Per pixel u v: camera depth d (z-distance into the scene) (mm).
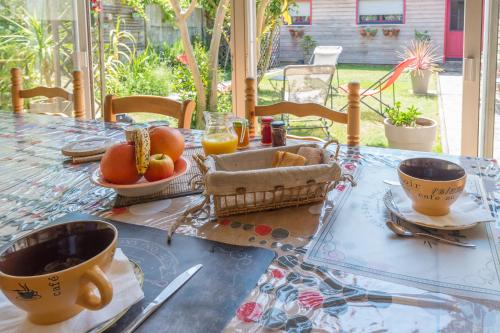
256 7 3158
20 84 2232
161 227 824
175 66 3297
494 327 512
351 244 734
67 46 3443
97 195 1011
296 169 849
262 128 1430
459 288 595
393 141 3197
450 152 3090
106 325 521
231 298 585
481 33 2145
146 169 960
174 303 575
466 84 2225
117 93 3576
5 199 994
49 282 472
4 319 519
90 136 1598
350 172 1109
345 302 571
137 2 3373
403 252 701
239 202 846
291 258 693
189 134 1592
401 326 520
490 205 875
